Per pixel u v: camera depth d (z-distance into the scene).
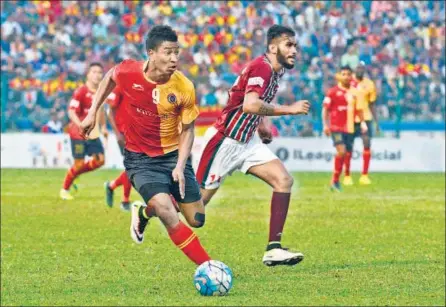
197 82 76.31
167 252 27.84
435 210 41.22
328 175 63.94
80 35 82.19
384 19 84.75
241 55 82.00
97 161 44.72
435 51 81.56
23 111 73.25
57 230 33.72
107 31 82.69
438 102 74.06
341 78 51.38
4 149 69.88
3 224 35.66
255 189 52.97
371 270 23.81
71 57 78.94
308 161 69.06
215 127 24.73
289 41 23.22
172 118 20.33
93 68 42.16
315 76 75.44
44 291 21.02
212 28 83.75
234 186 55.25
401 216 38.53
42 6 83.44
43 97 74.31
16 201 45.06
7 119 72.38
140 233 21.89
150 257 26.75
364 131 55.88
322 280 22.09
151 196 20.02
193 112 20.22
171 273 23.61
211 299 19.34
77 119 41.88
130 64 20.22
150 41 19.59
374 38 82.62
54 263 25.69
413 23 85.19
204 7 85.69
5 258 26.77
